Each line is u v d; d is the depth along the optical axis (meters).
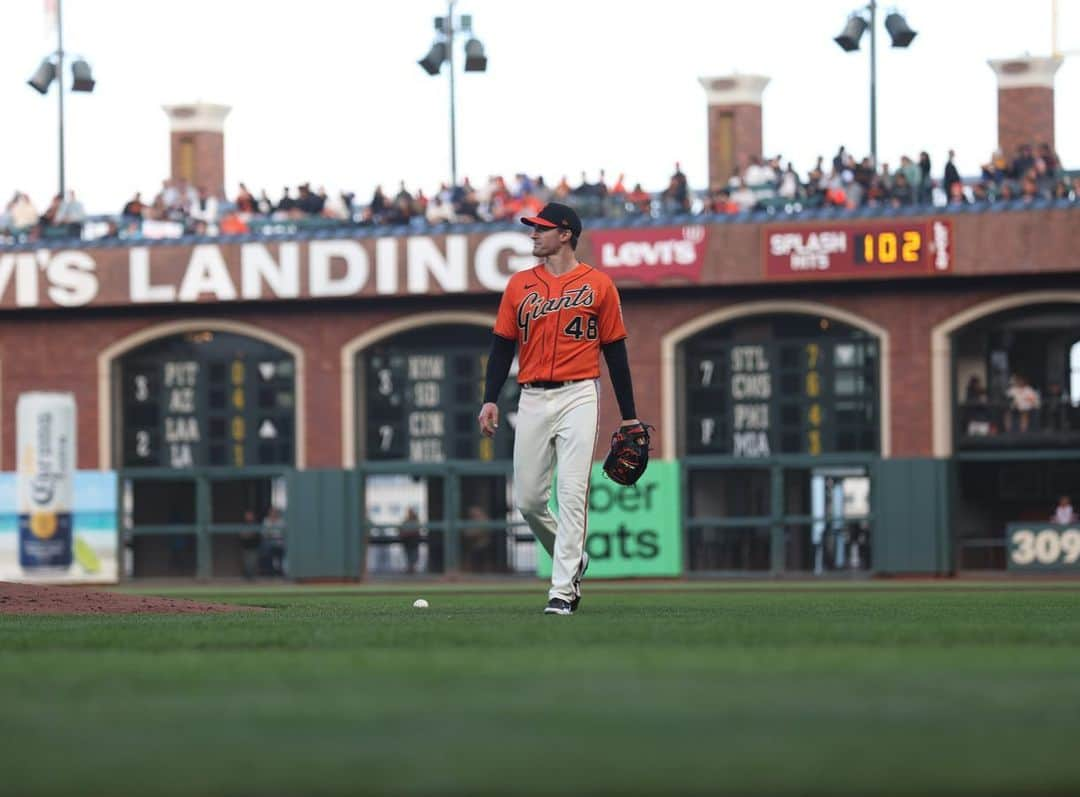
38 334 136.38
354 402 133.50
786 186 129.38
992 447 127.62
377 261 130.75
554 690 17.94
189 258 132.88
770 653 22.88
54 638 28.27
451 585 128.00
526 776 12.39
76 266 133.88
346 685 18.77
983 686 18.16
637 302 130.12
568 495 39.38
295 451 134.25
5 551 135.75
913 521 126.62
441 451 133.38
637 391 130.12
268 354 135.12
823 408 128.25
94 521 135.38
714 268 127.00
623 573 129.88
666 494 129.38
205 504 135.62
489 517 133.25
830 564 128.62
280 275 131.75
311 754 13.51
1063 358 127.12
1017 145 139.12
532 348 39.34
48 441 135.62
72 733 14.98
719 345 130.12
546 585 126.50
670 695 17.38
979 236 123.56
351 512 133.38
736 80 142.88
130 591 119.00
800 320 129.50
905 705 16.47
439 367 133.62
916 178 128.88
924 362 126.56
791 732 14.57
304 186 136.25
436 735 14.52
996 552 129.25
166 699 17.62
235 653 24.50
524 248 129.38
